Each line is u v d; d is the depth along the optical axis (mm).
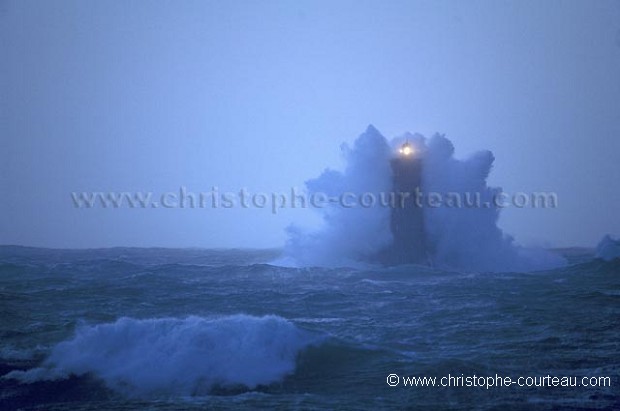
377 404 45062
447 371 51531
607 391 46625
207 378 50625
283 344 55938
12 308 79438
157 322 58031
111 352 54281
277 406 44719
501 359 55094
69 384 49812
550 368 52312
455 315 76188
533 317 74062
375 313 78375
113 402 46188
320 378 51531
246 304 85438
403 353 57438
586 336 63594
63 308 80562
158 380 50281
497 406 44031
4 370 52375
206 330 56094
